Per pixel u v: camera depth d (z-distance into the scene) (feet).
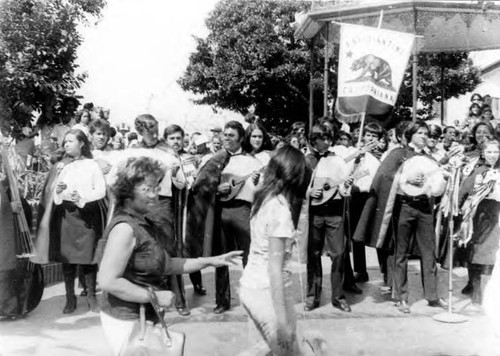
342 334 16.31
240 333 16.30
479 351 14.84
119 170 9.95
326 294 20.92
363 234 19.60
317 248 18.81
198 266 10.89
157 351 9.55
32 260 17.78
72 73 28.07
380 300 20.22
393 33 23.04
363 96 24.03
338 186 18.53
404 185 18.83
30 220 19.34
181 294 18.37
